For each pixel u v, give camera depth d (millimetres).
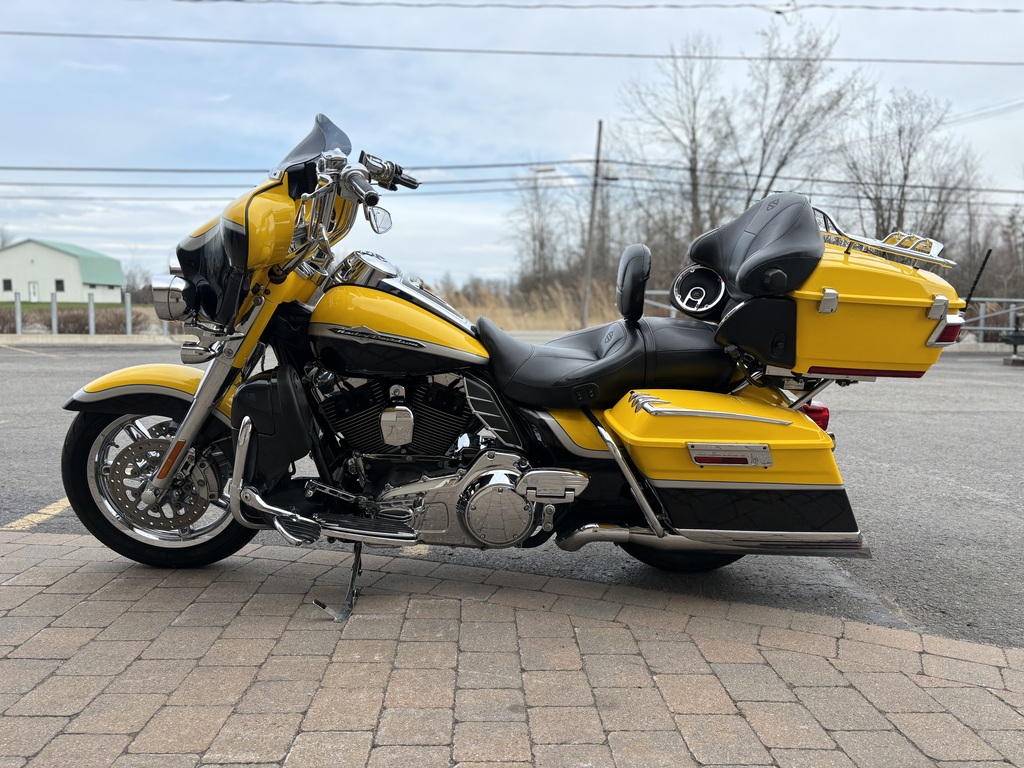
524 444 3170
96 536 3379
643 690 2492
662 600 3264
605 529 3078
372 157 3105
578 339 3424
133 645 2711
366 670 2568
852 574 3703
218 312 2924
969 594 3484
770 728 2297
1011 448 6477
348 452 3221
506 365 3113
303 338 3154
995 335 19141
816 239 2875
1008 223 31906
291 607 3059
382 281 3082
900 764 2145
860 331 2859
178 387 3238
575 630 2916
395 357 3018
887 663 2727
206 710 2314
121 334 19828
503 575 3502
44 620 2900
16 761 2061
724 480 2945
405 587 3311
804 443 2916
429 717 2305
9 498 4629
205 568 3469
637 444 2918
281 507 3066
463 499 3039
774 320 2871
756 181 31688
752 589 3477
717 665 2672
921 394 9859
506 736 2221
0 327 19938
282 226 2855
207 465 3293
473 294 26094
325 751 2129
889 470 5719
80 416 3305
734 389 3141
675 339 3129
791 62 30500
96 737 2172
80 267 70438
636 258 3131
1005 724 2354
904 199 31250
